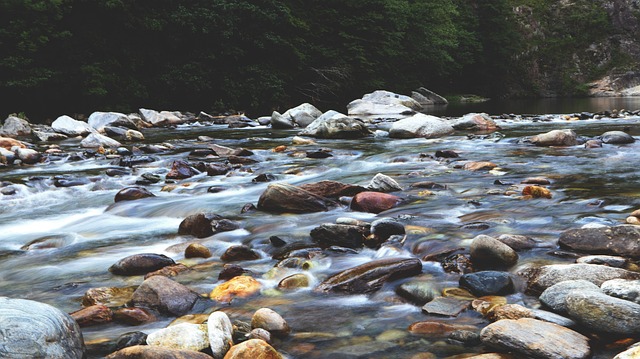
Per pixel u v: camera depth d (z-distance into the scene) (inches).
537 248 161.0
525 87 2459.4
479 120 602.5
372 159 383.6
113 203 261.9
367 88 1520.7
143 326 123.6
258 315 118.0
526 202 223.6
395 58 1662.2
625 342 104.4
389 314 125.3
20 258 182.2
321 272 152.5
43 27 946.7
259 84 1197.7
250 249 171.0
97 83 992.9
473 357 100.2
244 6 1175.6
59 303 140.5
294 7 1370.6
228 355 100.0
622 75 2564.0
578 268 130.1
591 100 1843.0
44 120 975.6
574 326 109.9
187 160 390.0
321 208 225.3
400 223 180.9
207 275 155.9
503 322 107.3
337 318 123.9
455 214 207.5
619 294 115.1
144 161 391.5
